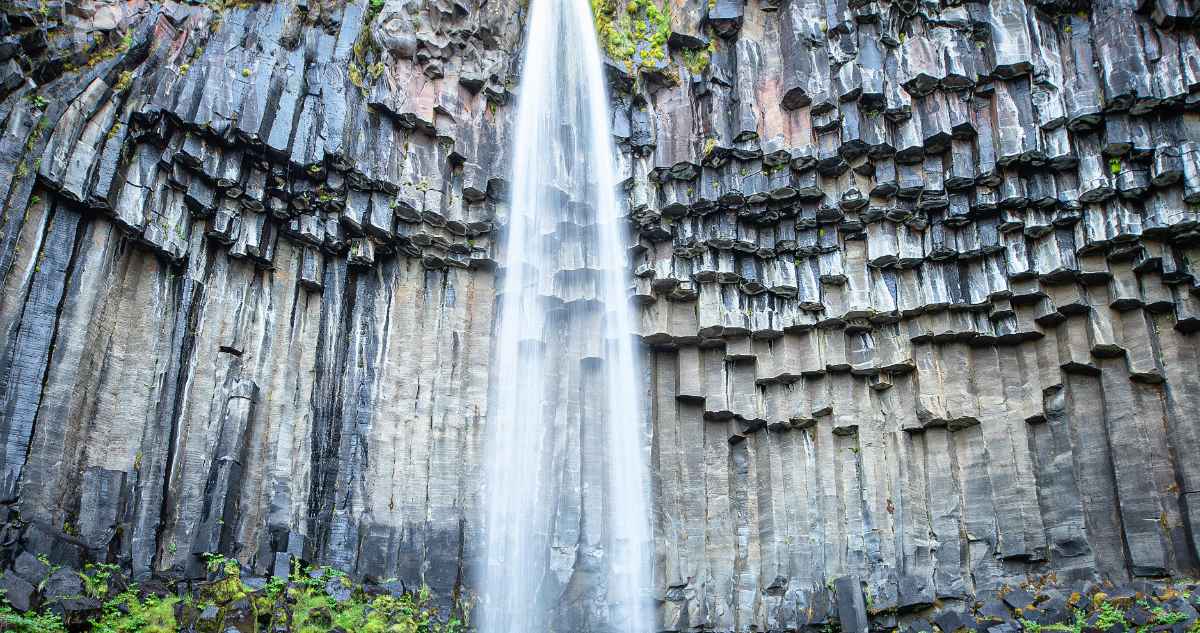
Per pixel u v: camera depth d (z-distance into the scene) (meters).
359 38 13.77
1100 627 12.26
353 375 13.50
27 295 10.34
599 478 13.80
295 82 12.88
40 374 10.30
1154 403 13.41
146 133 11.61
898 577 13.75
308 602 11.59
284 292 13.21
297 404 13.09
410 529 13.11
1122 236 13.31
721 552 14.25
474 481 13.67
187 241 12.09
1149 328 13.50
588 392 14.25
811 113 14.19
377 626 11.78
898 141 14.06
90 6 11.54
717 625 13.84
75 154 10.82
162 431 11.59
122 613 10.30
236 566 11.38
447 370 13.99
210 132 11.96
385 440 13.35
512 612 13.12
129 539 10.98
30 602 9.47
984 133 13.88
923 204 14.14
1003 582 13.43
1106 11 13.63
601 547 13.45
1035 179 13.76
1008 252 14.03
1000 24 13.96
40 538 9.94
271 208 12.87
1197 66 12.98
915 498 14.22
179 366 11.86
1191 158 13.01
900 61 14.19
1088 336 13.78
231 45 12.57
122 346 11.45
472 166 14.22
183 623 10.57
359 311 13.82
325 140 12.82
